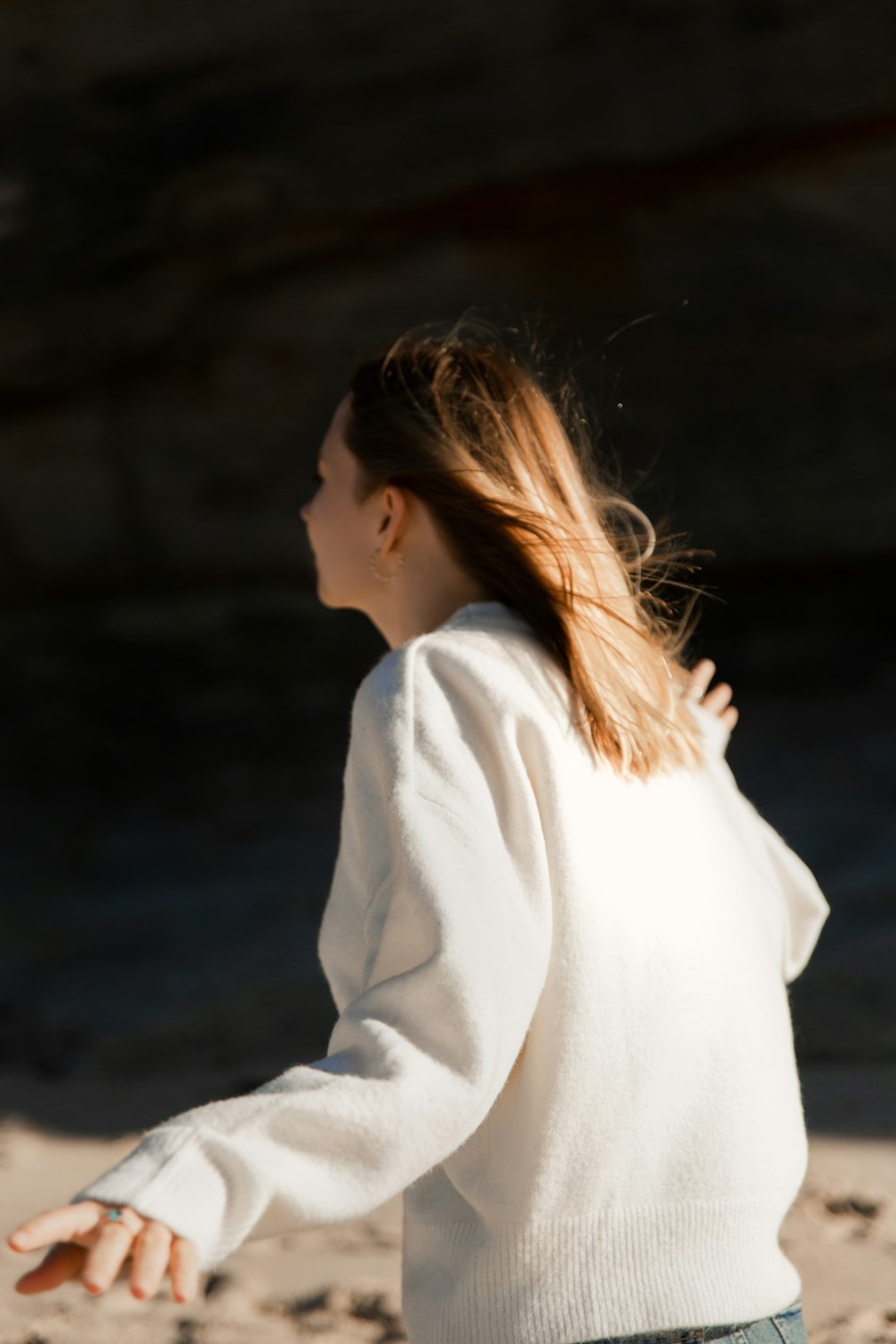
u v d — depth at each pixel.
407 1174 1.05
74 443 9.09
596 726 1.36
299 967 4.79
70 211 8.33
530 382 1.59
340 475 1.59
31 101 8.20
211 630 9.34
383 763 1.25
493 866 1.18
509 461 1.52
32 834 7.26
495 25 7.88
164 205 8.25
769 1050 1.32
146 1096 3.91
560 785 1.28
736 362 8.30
